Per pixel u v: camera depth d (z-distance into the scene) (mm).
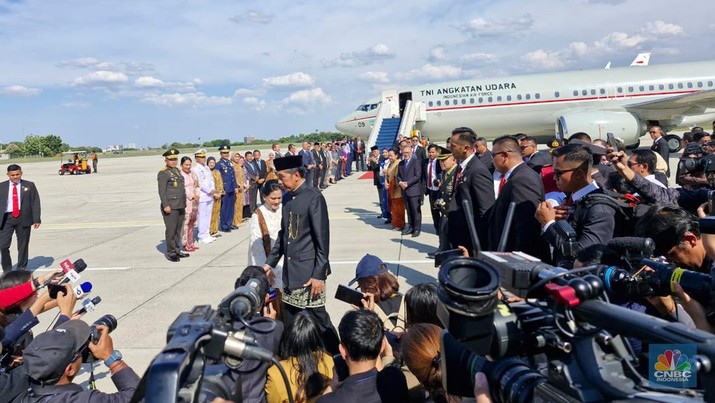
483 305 1032
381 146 22172
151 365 912
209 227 9797
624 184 4289
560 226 2385
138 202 16375
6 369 2307
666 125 23312
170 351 952
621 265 1992
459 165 5004
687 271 1683
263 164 13094
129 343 4719
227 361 1161
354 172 25969
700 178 4273
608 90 21266
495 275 1088
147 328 5094
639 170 4367
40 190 22266
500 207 3734
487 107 22406
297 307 3869
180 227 8297
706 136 8391
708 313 1648
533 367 1290
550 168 4734
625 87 21266
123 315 5512
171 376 871
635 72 21641
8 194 7484
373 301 3279
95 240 10125
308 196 3844
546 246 3449
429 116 23172
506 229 1624
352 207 13188
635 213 3326
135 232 10844
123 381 2258
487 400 1239
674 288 1699
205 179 9594
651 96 21125
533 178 3537
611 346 1048
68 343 2049
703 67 21531
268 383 2387
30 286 2475
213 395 1113
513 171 3662
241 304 1349
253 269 3193
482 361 1327
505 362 1259
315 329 2490
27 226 7699
